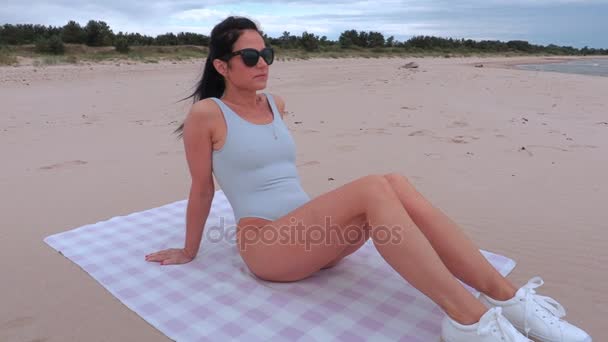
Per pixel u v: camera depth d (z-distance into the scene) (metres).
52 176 4.35
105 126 6.82
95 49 34.41
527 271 2.59
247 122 2.31
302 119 7.36
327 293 2.33
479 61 43.97
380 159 4.89
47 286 2.44
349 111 8.09
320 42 53.03
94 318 2.16
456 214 3.43
